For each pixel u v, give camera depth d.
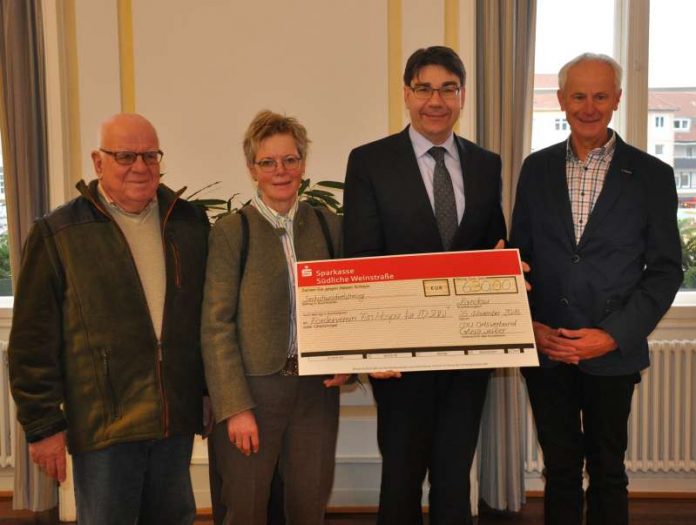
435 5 2.99
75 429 1.71
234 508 1.89
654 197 2.04
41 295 1.68
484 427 3.09
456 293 1.87
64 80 3.00
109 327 1.69
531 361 1.83
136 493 1.77
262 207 1.89
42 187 3.07
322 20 3.03
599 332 1.99
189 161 3.08
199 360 1.85
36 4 2.95
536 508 3.15
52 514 3.18
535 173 2.18
